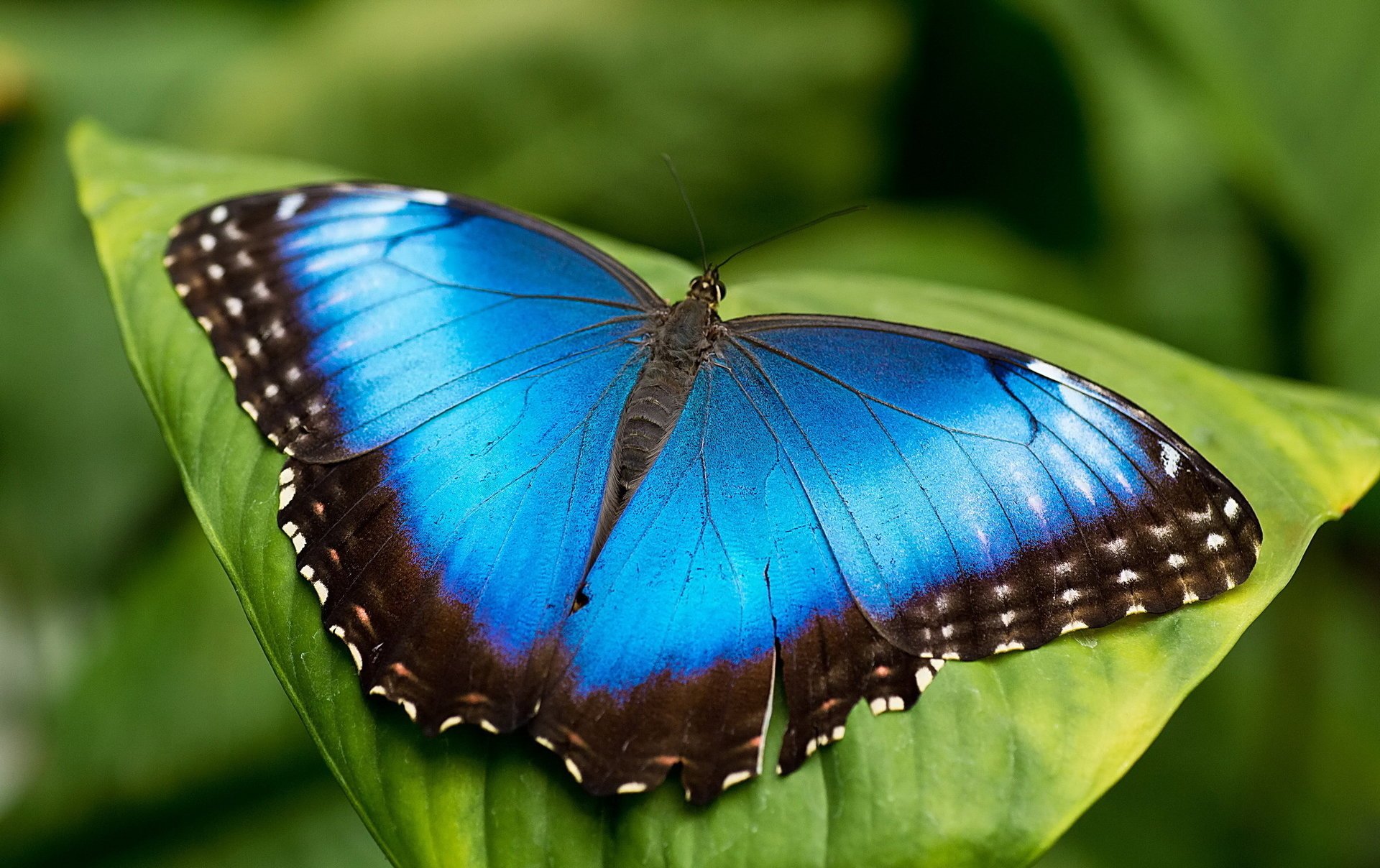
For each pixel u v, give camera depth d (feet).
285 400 1.41
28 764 1.70
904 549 1.38
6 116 1.81
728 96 1.79
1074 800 1.35
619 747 1.36
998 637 1.37
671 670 1.37
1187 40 1.66
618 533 1.40
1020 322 1.50
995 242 1.76
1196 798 1.73
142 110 1.89
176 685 1.59
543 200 1.80
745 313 1.51
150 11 2.03
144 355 1.44
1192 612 1.38
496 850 1.36
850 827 1.36
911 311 1.51
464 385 1.42
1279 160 1.65
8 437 1.77
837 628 1.38
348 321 1.42
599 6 1.79
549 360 1.43
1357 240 1.65
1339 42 1.65
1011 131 1.77
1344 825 1.73
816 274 1.56
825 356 1.42
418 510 1.40
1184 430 1.44
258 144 1.78
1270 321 1.69
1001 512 1.38
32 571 1.76
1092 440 1.38
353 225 1.44
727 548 1.39
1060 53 1.73
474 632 1.37
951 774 1.36
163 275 1.46
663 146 1.80
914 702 1.37
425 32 1.78
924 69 1.77
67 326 1.79
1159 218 1.96
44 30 1.97
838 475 1.40
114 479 1.78
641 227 1.84
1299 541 1.40
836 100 1.79
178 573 1.62
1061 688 1.37
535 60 1.79
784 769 1.36
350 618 1.38
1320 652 1.71
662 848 1.36
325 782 1.56
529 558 1.39
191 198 1.50
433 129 1.79
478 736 1.37
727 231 1.84
